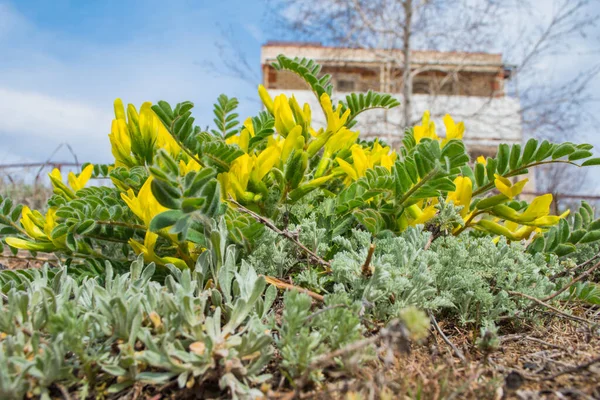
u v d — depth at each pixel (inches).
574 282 56.1
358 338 42.0
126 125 61.9
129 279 52.1
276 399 38.4
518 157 63.5
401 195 62.1
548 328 59.0
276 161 63.6
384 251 59.8
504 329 59.6
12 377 37.1
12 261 102.1
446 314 61.7
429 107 400.2
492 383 39.7
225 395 40.4
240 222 57.0
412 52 413.4
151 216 53.8
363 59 432.5
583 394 38.9
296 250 62.2
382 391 37.4
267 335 40.3
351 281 52.5
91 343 43.4
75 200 59.6
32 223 65.4
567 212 73.2
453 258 59.9
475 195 69.8
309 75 74.1
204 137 61.9
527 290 57.7
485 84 472.7
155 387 42.3
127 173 58.5
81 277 60.7
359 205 64.1
